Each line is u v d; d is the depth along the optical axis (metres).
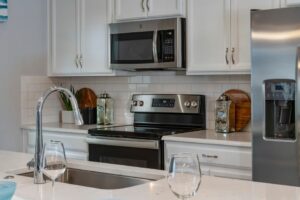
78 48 4.14
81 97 4.43
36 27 4.33
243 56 3.21
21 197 1.59
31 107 4.32
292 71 2.58
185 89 3.88
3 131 4.06
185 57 3.49
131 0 3.74
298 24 2.55
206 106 3.76
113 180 2.20
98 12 3.97
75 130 3.78
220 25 3.30
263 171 2.72
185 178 1.31
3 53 4.05
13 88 4.15
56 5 4.30
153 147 3.26
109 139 3.52
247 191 1.64
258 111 2.72
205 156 3.05
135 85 4.18
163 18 3.56
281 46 2.62
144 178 2.09
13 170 2.18
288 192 1.62
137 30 3.65
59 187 1.74
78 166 2.35
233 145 2.92
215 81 3.71
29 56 4.28
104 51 3.95
